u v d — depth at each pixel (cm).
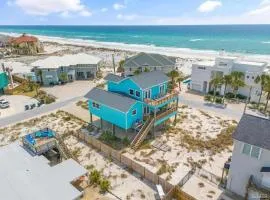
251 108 4331
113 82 3531
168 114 3416
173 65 6594
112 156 2847
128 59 6806
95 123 3756
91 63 6362
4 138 3316
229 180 2244
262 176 2009
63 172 2038
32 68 6047
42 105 4522
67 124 3741
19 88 5462
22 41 10588
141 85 3180
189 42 18475
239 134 2047
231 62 4766
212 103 4597
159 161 2762
